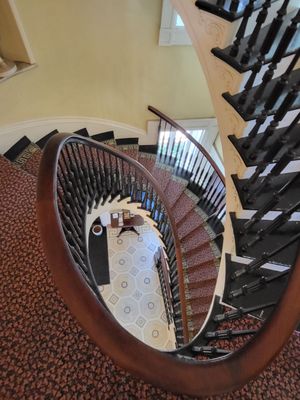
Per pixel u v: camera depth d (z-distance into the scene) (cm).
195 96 367
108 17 259
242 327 163
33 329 151
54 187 110
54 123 329
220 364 79
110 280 441
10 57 266
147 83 338
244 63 138
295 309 79
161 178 396
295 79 142
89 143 203
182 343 253
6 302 160
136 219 478
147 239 489
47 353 143
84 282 89
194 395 74
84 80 310
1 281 168
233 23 140
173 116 394
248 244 150
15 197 219
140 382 135
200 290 315
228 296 159
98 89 327
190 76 338
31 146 302
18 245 186
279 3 144
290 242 117
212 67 165
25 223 199
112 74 315
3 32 245
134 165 266
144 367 75
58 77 295
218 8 140
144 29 278
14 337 148
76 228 181
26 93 285
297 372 134
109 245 479
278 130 149
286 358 136
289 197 142
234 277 156
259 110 142
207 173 379
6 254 181
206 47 162
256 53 141
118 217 475
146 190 305
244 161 152
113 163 333
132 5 254
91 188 241
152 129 404
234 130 161
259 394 130
